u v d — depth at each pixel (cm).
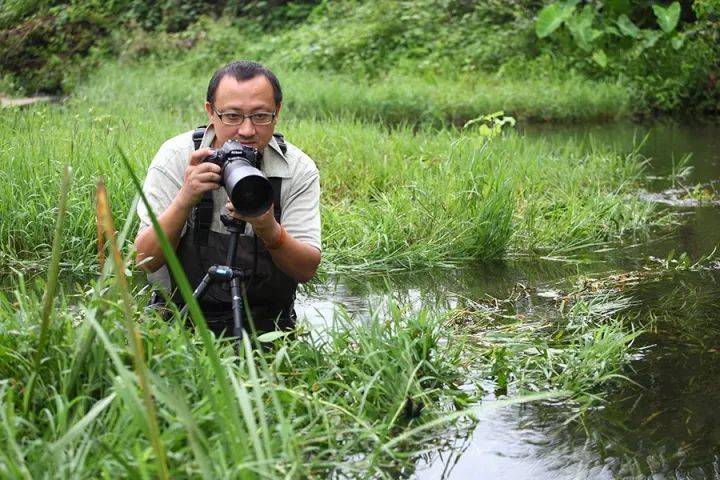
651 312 430
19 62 1369
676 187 739
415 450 296
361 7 1633
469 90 1230
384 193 623
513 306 444
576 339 388
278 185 365
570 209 597
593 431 311
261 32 1691
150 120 833
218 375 226
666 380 352
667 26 1342
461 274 506
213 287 364
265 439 241
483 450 297
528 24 1466
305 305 446
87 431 255
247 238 364
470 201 565
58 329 288
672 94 1252
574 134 1045
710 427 312
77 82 1324
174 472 238
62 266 507
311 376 317
